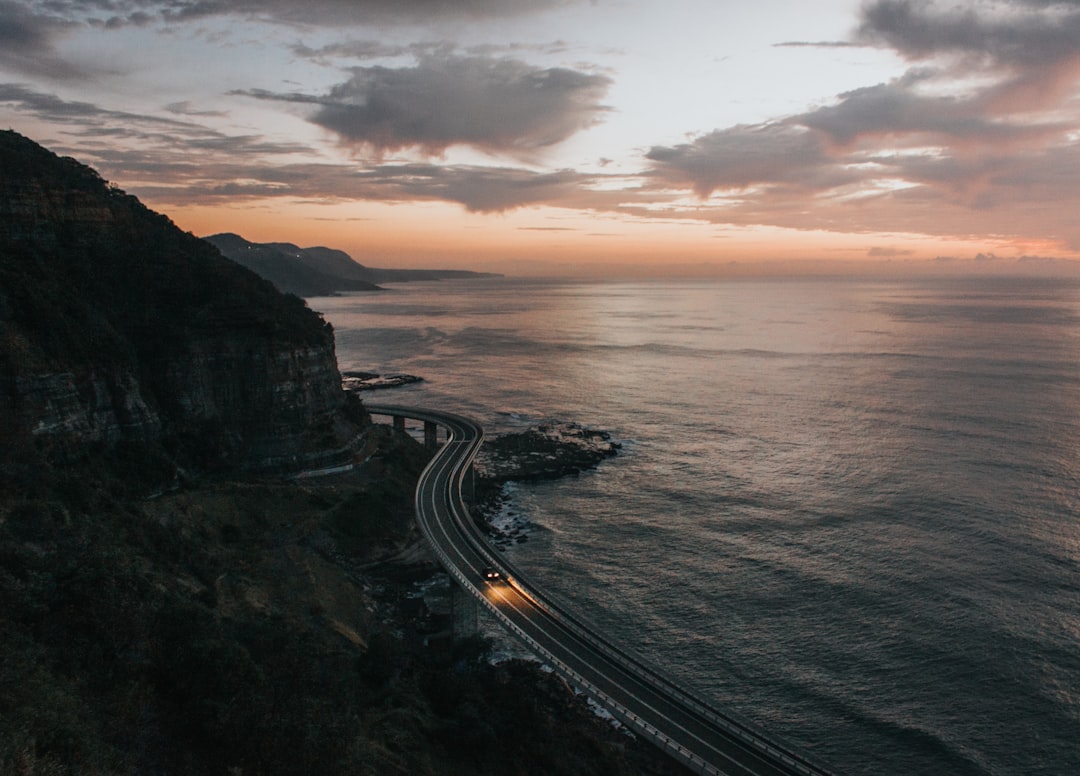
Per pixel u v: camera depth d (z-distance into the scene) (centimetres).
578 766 6338
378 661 6719
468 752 5912
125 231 13162
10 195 11506
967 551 10844
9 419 8288
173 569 7075
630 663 7225
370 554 11362
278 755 3775
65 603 4031
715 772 5666
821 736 7250
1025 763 6800
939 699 7675
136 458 10544
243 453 12619
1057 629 8725
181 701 3944
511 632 7875
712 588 10150
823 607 9500
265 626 5875
